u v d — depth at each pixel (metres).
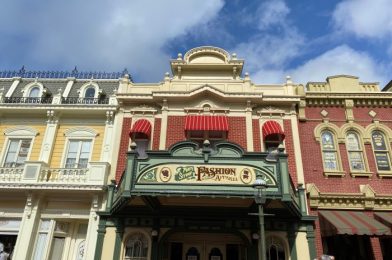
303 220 13.59
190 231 13.74
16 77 18.91
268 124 15.65
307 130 16.11
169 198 12.78
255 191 11.02
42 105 16.70
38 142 16.42
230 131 15.70
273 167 11.68
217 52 18.22
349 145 15.95
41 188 14.38
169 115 16.16
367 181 15.04
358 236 14.02
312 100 16.62
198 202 13.23
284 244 13.52
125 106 16.56
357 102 16.70
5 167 15.70
